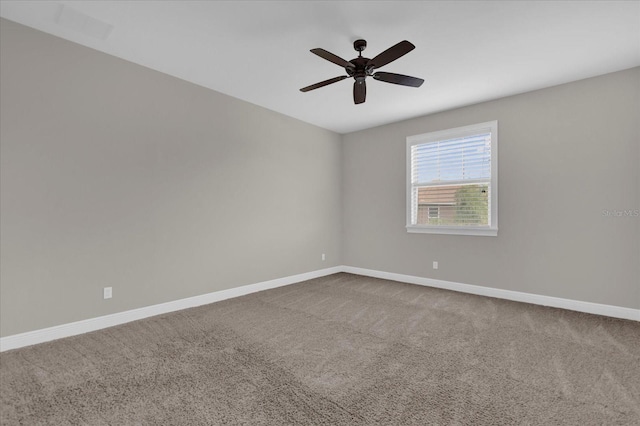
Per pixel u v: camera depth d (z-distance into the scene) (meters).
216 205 3.67
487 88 3.52
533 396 1.76
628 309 3.03
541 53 2.76
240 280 3.93
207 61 2.97
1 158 2.30
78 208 2.66
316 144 5.02
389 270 4.91
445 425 1.52
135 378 1.95
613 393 1.79
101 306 2.79
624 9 2.15
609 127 3.12
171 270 3.27
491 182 3.88
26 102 2.40
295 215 4.67
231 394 1.78
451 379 1.95
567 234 3.37
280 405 1.68
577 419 1.56
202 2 2.13
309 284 4.54
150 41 2.63
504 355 2.28
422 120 4.53
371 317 3.11
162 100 3.20
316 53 2.17
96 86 2.76
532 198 3.58
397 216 4.80
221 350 2.35
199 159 3.51
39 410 1.64
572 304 3.33
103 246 2.80
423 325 2.89
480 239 3.98
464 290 4.11
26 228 2.41
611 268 3.12
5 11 2.23
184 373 2.01
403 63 2.95
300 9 2.20
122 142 2.92
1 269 2.31
